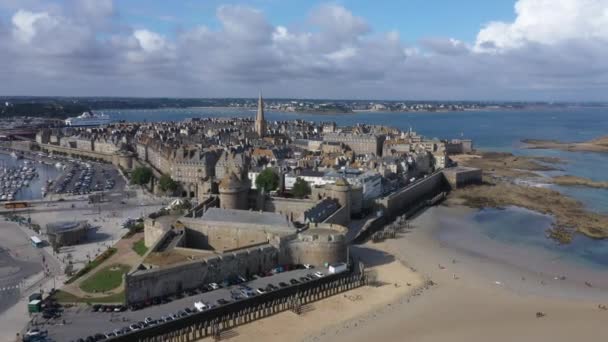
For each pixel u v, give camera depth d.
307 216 162.25
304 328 112.56
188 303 115.38
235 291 122.62
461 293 133.62
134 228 181.75
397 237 185.12
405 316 119.56
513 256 166.25
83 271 136.88
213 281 128.25
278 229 149.38
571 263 160.75
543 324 116.12
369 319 117.75
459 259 161.25
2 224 192.38
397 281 140.88
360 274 140.75
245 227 152.88
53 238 163.38
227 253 131.88
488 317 119.56
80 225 176.12
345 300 128.12
